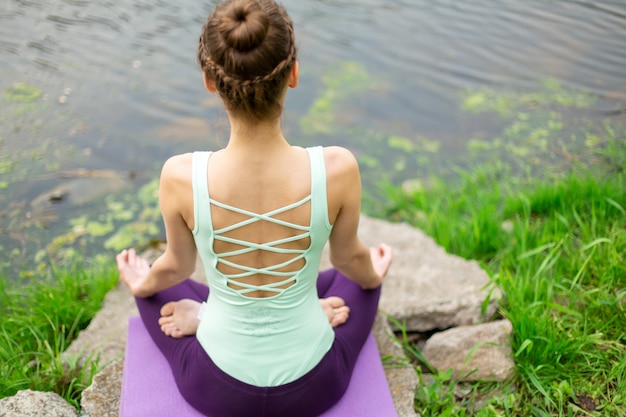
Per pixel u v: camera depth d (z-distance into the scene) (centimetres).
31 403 213
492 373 247
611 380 243
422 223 366
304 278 179
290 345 183
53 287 310
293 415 189
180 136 430
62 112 446
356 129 445
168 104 458
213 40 144
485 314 279
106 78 480
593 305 273
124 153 416
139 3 583
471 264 313
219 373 186
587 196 357
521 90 477
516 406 238
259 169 160
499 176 403
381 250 240
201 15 565
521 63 505
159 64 498
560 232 335
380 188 400
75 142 423
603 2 601
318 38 536
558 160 410
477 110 459
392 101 470
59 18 553
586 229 325
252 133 156
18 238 353
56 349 263
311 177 164
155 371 214
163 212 173
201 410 196
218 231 167
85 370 253
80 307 295
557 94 471
